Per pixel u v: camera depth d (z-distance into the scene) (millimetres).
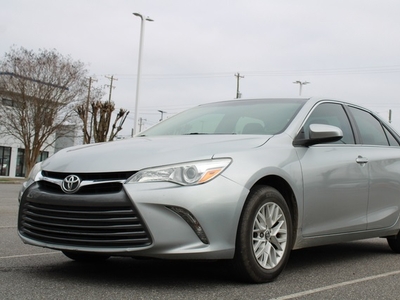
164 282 4098
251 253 4000
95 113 29141
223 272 4523
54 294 3666
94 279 4191
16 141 44625
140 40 29453
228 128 4973
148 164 3838
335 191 4832
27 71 34750
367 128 5750
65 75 35500
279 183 4410
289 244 4367
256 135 4582
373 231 5371
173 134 5164
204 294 3730
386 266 5203
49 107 35469
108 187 3840
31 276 4273
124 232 3732
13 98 35062
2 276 4254
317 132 4590
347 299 3752
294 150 4562
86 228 3826
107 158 4008
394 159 5762
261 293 3811
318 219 4684
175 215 3719
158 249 3697
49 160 4371
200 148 4059
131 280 4164
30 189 4164
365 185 5211
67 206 3879
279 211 4285
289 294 3820
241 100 5645
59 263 4914
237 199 3885
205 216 3754
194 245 3740
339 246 6562
